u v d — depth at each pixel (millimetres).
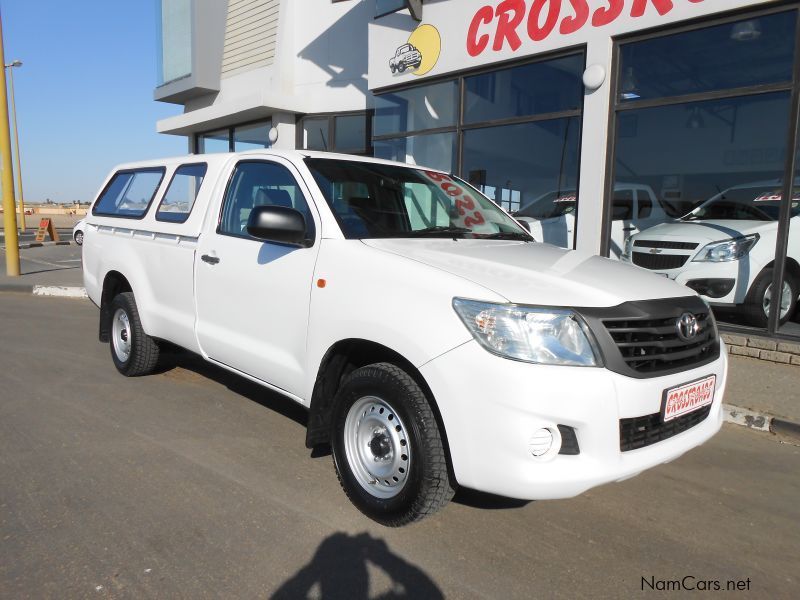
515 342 2598
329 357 3301
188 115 13812
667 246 6836
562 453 2637
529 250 3650
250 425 4402
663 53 6773
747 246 6336
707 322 3256
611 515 3340
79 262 16109
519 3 7777
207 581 2588
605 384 2604
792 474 3947
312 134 12430
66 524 2988
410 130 9680
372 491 3117
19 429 4188
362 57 11547
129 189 5547
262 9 12773
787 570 2869
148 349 5203
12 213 12406
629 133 7133
